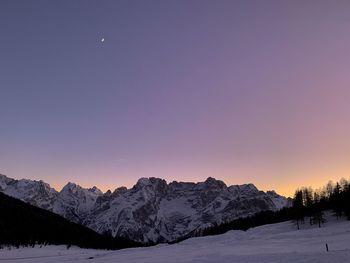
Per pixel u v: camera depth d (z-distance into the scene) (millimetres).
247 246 107625
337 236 106062
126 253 152375
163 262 77375
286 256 62156
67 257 170875
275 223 193250
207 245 136375
